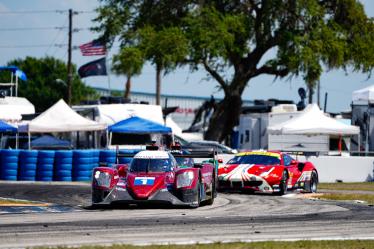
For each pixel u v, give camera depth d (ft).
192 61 393.91
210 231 101.24
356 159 262.06
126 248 82.38
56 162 235.81
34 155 234.79
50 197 166.71
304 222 114.93
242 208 140.87
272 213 130.31
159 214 125.39
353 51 412.77
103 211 130.82
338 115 360.69
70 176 236.43
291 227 108.06
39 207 138.10
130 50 380.78
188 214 126.21
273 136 316.81
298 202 157.89
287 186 184.75
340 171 260.62
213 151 156.87
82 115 305.53
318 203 155.33
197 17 388.16
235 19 390.21
